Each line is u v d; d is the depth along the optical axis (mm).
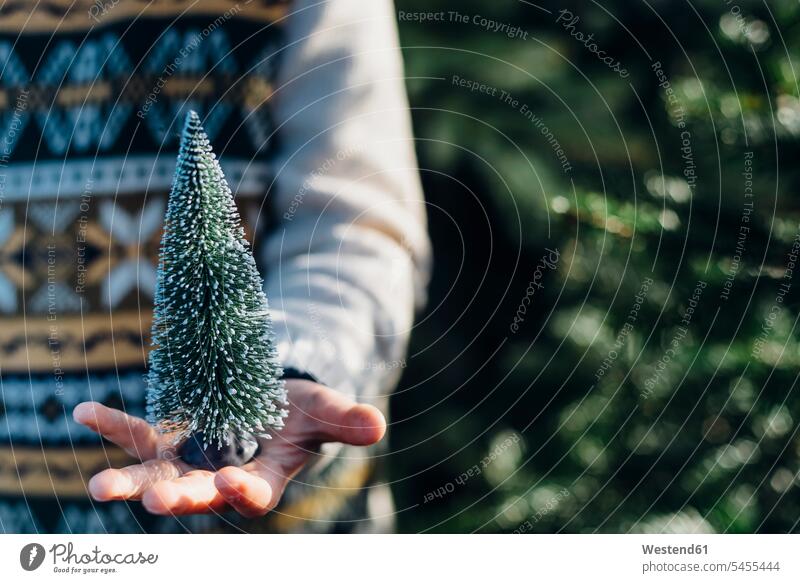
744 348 963
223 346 767
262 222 845
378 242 833
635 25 1060
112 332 851
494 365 1145
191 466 765
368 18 878
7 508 868
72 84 870
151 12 870
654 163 1016
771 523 966
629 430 1003
